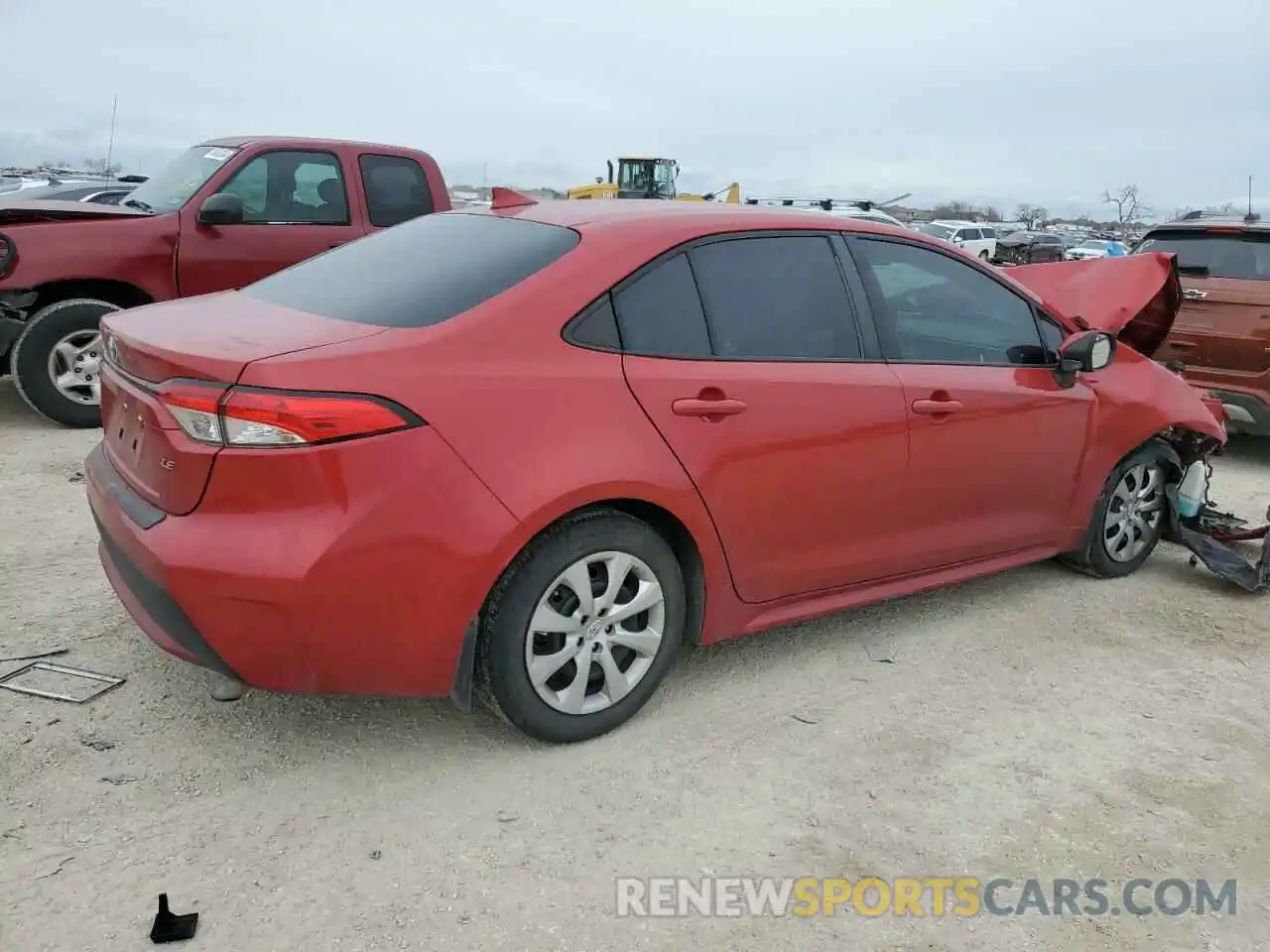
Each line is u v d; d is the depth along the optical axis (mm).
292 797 2939
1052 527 4609
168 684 3504
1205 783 3266
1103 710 3709
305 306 3303
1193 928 2623
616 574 3209
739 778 3158
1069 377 4484
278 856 2695
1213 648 4305
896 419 3797
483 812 2922
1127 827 3021
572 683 3211
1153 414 4805
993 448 4176
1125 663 4109
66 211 6910
